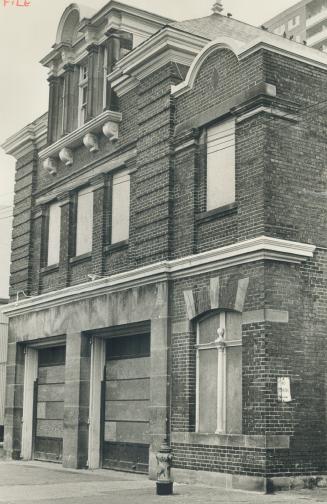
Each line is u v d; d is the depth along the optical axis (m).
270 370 13.66
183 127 16.94
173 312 16.39
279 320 13.93
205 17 20.34
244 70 15.29
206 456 14.81
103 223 19.86
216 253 14.97
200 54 16.47
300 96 15.18
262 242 13.86
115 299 18.38
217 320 15.41
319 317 14.52
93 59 20.86
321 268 14.77
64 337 21.05
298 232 14.62
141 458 17.70
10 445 22.52
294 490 13.46
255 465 13.50
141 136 18.30
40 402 22.55
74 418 19.38
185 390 15.70
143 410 17.81
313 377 14.19
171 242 16.84
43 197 23.34
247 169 14.82
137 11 20.23
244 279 14.41
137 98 18.95
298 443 13.73
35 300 22.00
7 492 14.00
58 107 22.64
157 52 17.58
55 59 22.62
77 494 13.60
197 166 16.53
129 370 18.56
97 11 20.47
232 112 15.37
